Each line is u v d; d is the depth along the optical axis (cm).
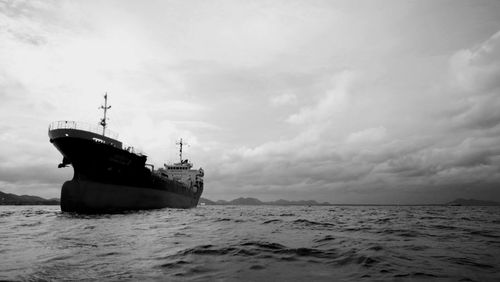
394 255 1145
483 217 4475
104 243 1431
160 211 4281
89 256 1106
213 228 2209
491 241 1577
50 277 817
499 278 829
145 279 811
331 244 1436
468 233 1986
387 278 831
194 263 1004
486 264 998
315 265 989
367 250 1241
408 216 4725
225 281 804
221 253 1172
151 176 4222
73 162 3469
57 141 3322
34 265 955
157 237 1661
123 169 3650
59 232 1873
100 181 3556
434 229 2273
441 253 1202
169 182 4991
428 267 953
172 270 911
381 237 1752
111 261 1023
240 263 1012
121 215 3403
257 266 973
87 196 3484
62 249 1256
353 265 984
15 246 1334
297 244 1433
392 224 2800
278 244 1384
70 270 895
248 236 1731
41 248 1280
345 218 3944
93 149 3322
